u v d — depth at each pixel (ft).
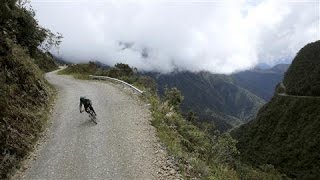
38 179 38.47
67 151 46.34
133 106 71.67
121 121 60.03
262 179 61.82
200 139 59.36
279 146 435.94
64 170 40.50
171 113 66.28
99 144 48.49
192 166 42.16
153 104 72.18
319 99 498.28
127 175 38.50
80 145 48.39
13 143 44.01
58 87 110.63
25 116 53.42
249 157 430.61
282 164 382.63
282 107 536.01
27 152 45.42
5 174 38.63
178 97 86.63
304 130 437.99
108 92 92.38
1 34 70.13
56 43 124.67
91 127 56.90
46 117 62.64
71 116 65.16
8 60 64.03
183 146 50.47
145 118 61.46
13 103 53.52
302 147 398.42
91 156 44.24
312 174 332.19
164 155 43.98
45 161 43.32
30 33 106.32
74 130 55.67
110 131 54.34
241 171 58.13
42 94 73.87
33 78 73.82
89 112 59.36
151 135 51.90
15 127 47.57
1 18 86.99
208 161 48.62
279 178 72.49
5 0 90.33
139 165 41.01
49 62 257.55
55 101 80.74
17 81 63.26
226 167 50.88
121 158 43.19
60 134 53.78
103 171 39.75
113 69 152.46
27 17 104.68
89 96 86.94
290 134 454.81
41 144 49.37
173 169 40.19
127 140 49.75
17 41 97.45
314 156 368.07
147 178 37.68
